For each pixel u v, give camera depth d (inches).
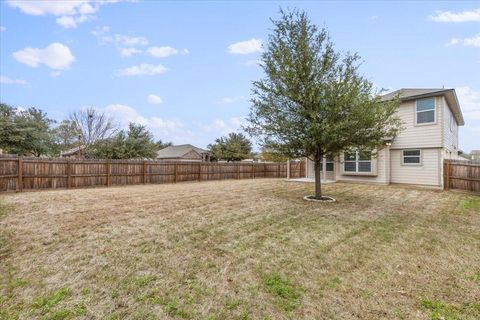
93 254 160.6
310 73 323.9
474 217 266.1
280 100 334.0
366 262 154.9
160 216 253.1
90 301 111.3
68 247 171.3
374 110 296.2
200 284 126.8
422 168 515.5
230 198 361.7
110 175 534.0
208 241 185.6
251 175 817.5
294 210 287.1
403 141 539.5
